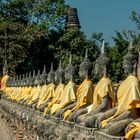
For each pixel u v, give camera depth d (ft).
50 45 224.53
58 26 242.99
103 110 35.76
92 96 41.19
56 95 53.16
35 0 253.44
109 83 36.24
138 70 32.07
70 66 47.91
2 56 233.76
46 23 240.94
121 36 105.91
